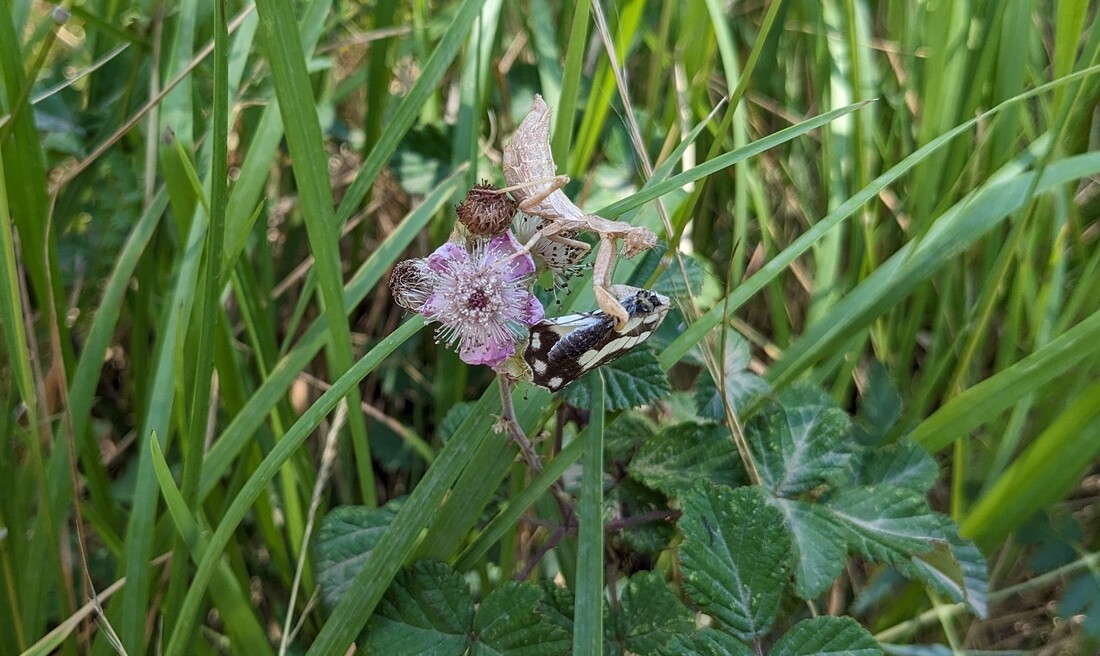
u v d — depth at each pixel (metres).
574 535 0.25
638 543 0.25
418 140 0.36
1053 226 0.32
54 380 0.29
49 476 0.26
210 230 0.21
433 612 0.23
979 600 0.24
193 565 0.29
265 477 0.21
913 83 0.36
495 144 0.38
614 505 0.26
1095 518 0.33
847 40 0.35
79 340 0.35
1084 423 0.26
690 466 0.26
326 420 0.35
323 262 0.24
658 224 0.28
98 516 0.26
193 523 0.23
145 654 0.27
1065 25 0.27
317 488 0.26
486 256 0.18
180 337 0.24
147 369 0.30
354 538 0.25
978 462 0.33
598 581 0.20
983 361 0.35
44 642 0.22
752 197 0.36
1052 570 0.29
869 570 0.32
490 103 0.39
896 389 0.31
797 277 0.37
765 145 0.21
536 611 0.23
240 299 0.27
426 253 0.38
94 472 0.28
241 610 0.24
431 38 0.38
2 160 0.24
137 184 0.32
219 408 0.33
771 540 0.22
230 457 0.25
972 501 0.32
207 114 0.33
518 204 0.18
